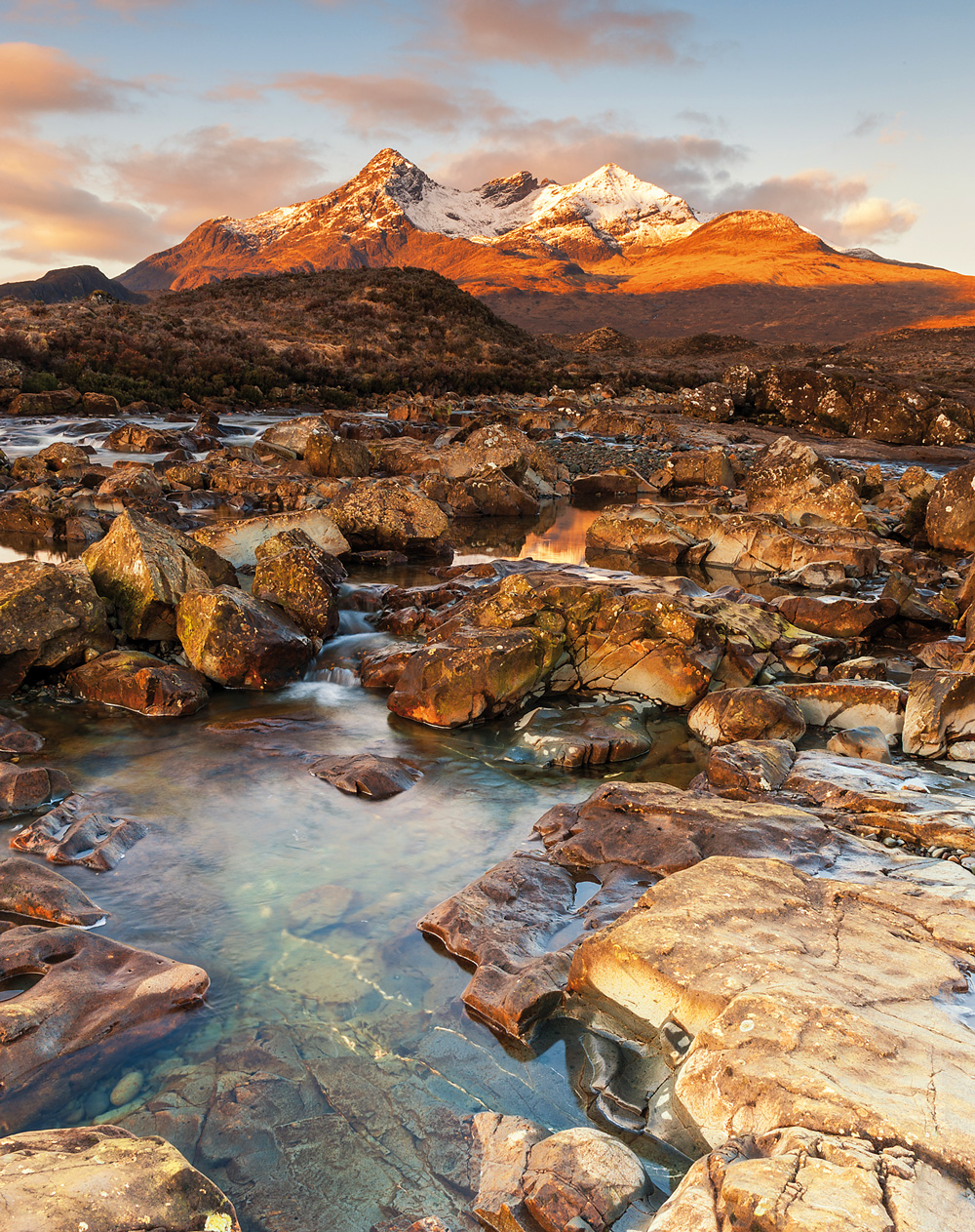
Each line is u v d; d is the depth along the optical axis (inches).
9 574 380.2
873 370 1929.1
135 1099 152.8
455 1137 146.6
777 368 1680.6
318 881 231.8
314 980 189.0
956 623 506.3
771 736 331.0
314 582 447.8
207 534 550.3
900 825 244.7
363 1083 159.0
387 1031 173.3
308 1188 136.3
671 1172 138.7
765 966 163.8
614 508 772.0
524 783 300.4
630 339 4121.6
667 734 353.1
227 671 384.8
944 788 283.0
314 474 925.2
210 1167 139.8
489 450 951.6
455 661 349.7
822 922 182.1
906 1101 127.4
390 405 1688.0
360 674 406.0
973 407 1711.4
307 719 355.3
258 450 975.0
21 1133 127.3
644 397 1934.1
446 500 905.5
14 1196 109.7
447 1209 133.0
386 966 195.2
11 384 1429.6
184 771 299.9
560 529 831.7
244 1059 164.1
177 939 202.7
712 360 3535.9
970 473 707.4
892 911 187.9
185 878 230.8
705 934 175.6
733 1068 138.4
